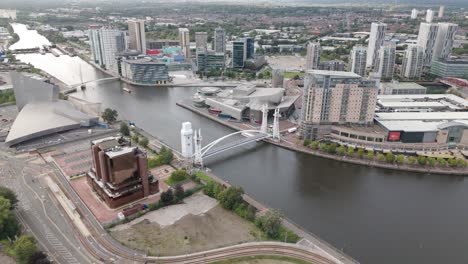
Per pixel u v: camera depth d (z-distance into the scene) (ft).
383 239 560.20
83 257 492.95
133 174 618.03
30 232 541.34
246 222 577.43
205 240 531.09
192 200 638.12
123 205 614.75
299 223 596.70
